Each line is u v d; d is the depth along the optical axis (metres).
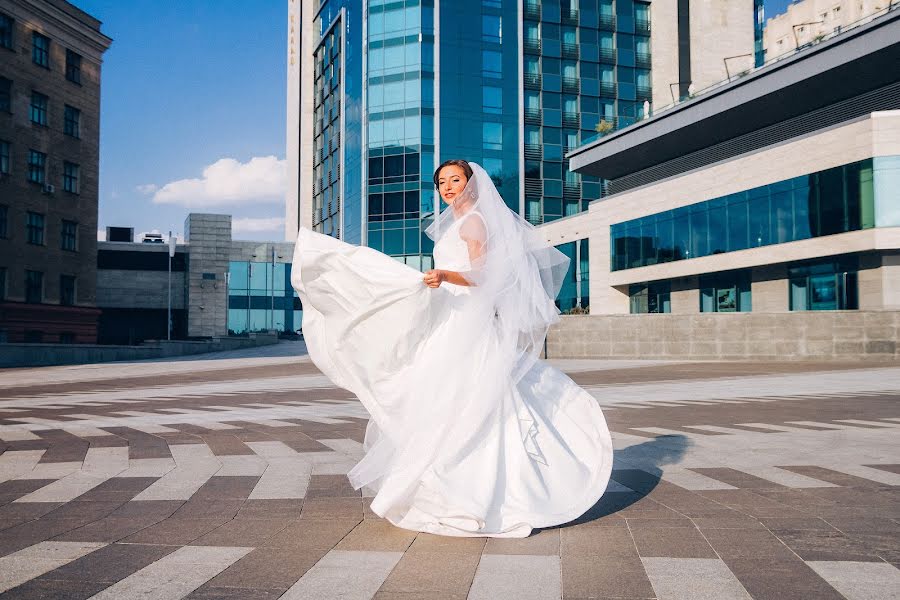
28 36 35.75
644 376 17.09
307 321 3.60
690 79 55.62
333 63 61.09
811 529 3.48
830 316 23.59
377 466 3.64
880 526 3.53
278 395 12.28
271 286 65.06
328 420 8.33
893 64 25.88
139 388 14.45
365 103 50.81
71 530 3.55
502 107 50.97
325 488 4.55
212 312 61.62
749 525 3.57
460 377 3.44
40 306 36.19
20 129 35.38
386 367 3.49
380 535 3.45
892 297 25.61
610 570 2.88
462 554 3.12
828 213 26.58
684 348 25.09
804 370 19.20
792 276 29.64
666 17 55.09
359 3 52.50
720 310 33.28
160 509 4.00
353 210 53.09
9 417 8.76
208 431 7.32
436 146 49.44
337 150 59.91
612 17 54.53
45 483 4.72
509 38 51.41
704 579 2.76
